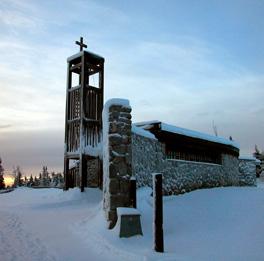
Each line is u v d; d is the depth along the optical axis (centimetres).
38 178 6322
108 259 716
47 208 1527
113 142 1032
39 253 749
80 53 2005
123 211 918
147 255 710
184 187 1748
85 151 1847
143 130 1528
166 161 1656
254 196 1420
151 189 1409
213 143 2075
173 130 1728
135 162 1384
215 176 2086
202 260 673
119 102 1071
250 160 2767
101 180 1858
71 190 1800
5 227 1056
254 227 885
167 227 993
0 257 705
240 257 677
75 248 802
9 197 2033
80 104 1936
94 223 1027
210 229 928
